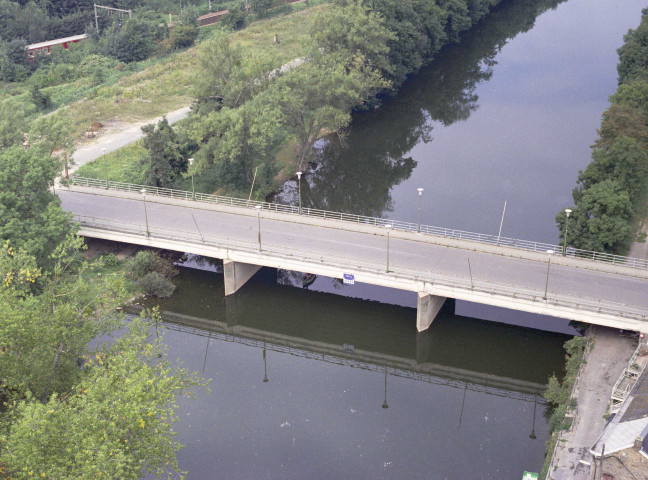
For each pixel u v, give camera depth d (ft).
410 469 229.04
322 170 446.60
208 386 269.23
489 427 248.73
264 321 319.06
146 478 225.76
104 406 179.22
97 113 501.97
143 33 648.38
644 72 438.81
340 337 308.81
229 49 438.40
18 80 601.62
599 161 335.88
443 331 296.71
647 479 185.47
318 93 421.18
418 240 311.06
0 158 304.91
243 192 401.49
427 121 509.35
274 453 236.02
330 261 295.48
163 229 327.26
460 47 654.94
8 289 220.23
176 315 318.65
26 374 205.36
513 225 367.66
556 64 607.37
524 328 297.12
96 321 239.71
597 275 284.00
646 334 256.52
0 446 188.24
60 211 299.79
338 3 523.70
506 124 493.77
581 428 224.94
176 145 396.37
